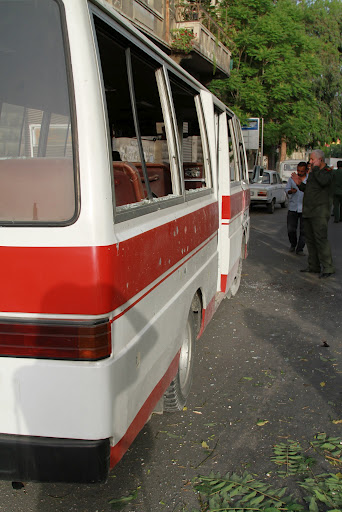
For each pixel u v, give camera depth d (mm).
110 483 2990
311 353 5086
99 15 2299
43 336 2115
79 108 2115
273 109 26141
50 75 2146
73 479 2189
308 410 3900
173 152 3359
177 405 3725
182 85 3922
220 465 3174
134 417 2488
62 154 2119
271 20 24344
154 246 2707
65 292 2090
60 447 2156
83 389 2117
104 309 2096
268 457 3266
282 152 40031
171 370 3273
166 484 2980
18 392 2164
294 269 9203
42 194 2121
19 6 2146
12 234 2117
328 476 3062
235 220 6297
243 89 23797
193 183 5520
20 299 2129
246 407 3947
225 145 5535
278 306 6789
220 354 5059
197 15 15938
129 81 2713
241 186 7066
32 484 2986
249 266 9492
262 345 5316
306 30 40531
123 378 2277
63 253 2078
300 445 3410
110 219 2141
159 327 2840
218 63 17625
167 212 3080
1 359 2162
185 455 3283
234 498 2844
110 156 2207
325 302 6996
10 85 2193
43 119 2154
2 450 2207
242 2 23844
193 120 5266
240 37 23781
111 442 2240
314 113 29594
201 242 4113
